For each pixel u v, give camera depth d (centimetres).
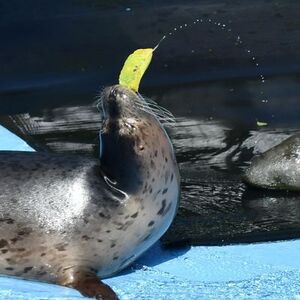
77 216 1514
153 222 1550
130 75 1556
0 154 1599
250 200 2006
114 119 1529
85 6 3347
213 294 1545
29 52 3009
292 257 1706
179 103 2525
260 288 1577
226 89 2614
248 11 3225
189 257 1695
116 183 1530
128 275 1603
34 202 1520
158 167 1535
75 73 2839
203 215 1923
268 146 2281
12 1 3391
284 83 2642
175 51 2944
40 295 1457
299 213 1939
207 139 2316
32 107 2547
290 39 2997
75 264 1527
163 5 3316
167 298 1525
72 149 2261
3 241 1511
